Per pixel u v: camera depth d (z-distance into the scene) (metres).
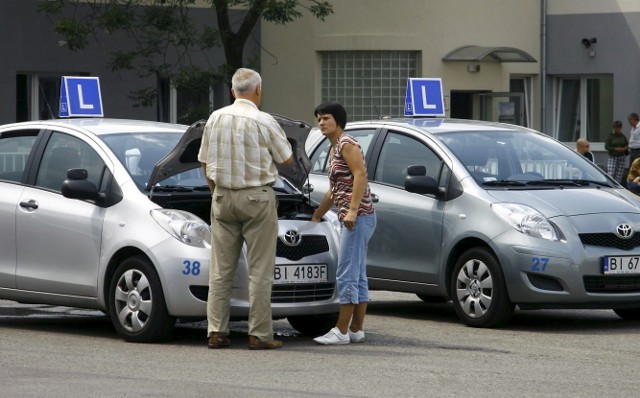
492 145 19.55
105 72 43.06
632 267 17.95
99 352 15.34
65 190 16.41
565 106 49.59
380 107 46.44
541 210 18.03
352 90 46.44
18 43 41.38
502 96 47.78
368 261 19.67
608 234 17.97
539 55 48.75
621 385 13.36
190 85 40.94
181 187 16.81
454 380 13.50
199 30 44.34
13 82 41.31
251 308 15.62
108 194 16.64
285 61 46.47
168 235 15.86
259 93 15.86
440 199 18.84
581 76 49.22
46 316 19.41
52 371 13.86
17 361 14.59
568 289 17.62
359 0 45.88
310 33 46.12
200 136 16.02
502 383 13.34
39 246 17.17
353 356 15.19
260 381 13.30
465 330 17.94
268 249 15.61
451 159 19.02
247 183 15.41
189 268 15.73
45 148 17.64
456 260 18.69
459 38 46.69
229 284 15.66
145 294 16.03
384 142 20.06
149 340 16.12
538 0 48.56
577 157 20.23
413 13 46.09
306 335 17.47
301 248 16.41
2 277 17.53
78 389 12.68
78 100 24.33
